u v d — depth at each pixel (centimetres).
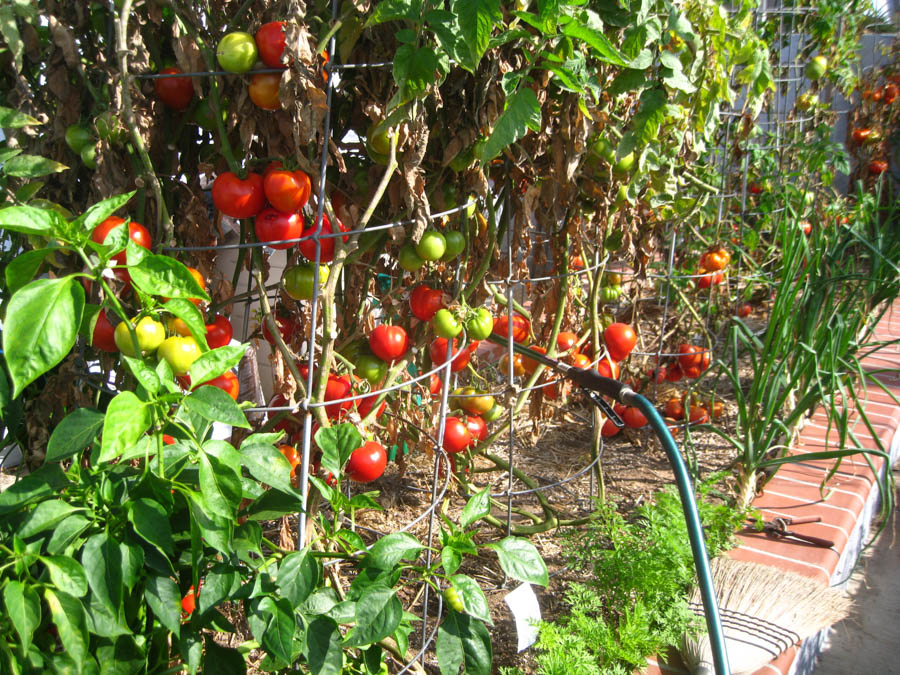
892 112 547
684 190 298
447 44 114
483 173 153
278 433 115
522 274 209
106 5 130
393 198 146
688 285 358
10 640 87
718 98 221
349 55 133
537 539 239
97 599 88
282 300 165
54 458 91
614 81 175
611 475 286
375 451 155
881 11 559
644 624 162
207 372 96
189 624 103
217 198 128
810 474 286
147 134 125
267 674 158
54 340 85
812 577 210
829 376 251
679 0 203
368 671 120
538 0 115
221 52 118
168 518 97
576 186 200
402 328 178
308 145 123
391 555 115
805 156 416
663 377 332
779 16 385
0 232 141
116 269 122
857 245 351
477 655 117
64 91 130
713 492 259
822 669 233
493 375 325
